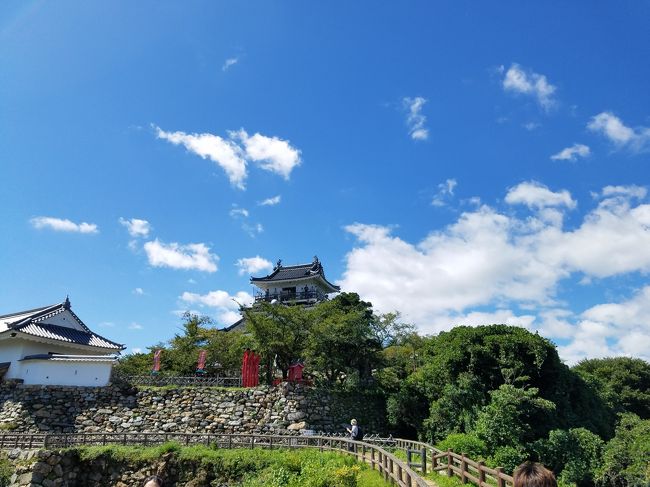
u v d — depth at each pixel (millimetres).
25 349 32281
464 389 29781
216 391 30531
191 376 35531
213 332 39750
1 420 29156
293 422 29047
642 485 24422
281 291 56344
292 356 34125
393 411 33062
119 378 31938
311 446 24359
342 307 38188
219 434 25891
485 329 32344
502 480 12328
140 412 29797
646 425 28000
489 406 27000
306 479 17562
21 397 29828
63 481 22672
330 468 18375
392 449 23922
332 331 33188
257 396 30188
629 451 25750
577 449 26406
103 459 23703
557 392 30938
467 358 31359
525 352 30594
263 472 21641
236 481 22125
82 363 31031
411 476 11383
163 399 30312
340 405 32000
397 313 39719
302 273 56938
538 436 27484
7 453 23203
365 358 35438
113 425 29281
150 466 23281
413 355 41281
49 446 23469
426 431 31578
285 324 33625
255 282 56281
